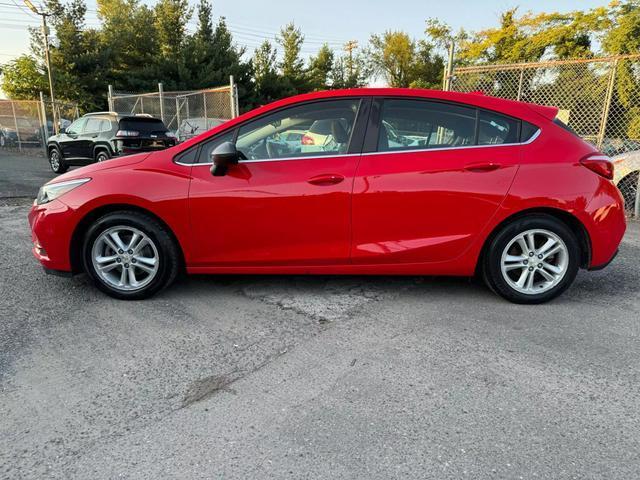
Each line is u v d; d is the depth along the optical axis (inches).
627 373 100.4
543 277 137.5
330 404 90.7
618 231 132.4
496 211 129.6
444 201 129.8
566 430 82.5
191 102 602.5
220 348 113.4
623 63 287.3
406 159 130.8
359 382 98.0
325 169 131.6
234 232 135.3
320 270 137.9
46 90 1077.1
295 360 107.3
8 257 187.0
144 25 1217.4
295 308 136.6
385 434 81.9
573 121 312.0
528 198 128.3
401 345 113.7
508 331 120.4
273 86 1378.0
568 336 117.5
